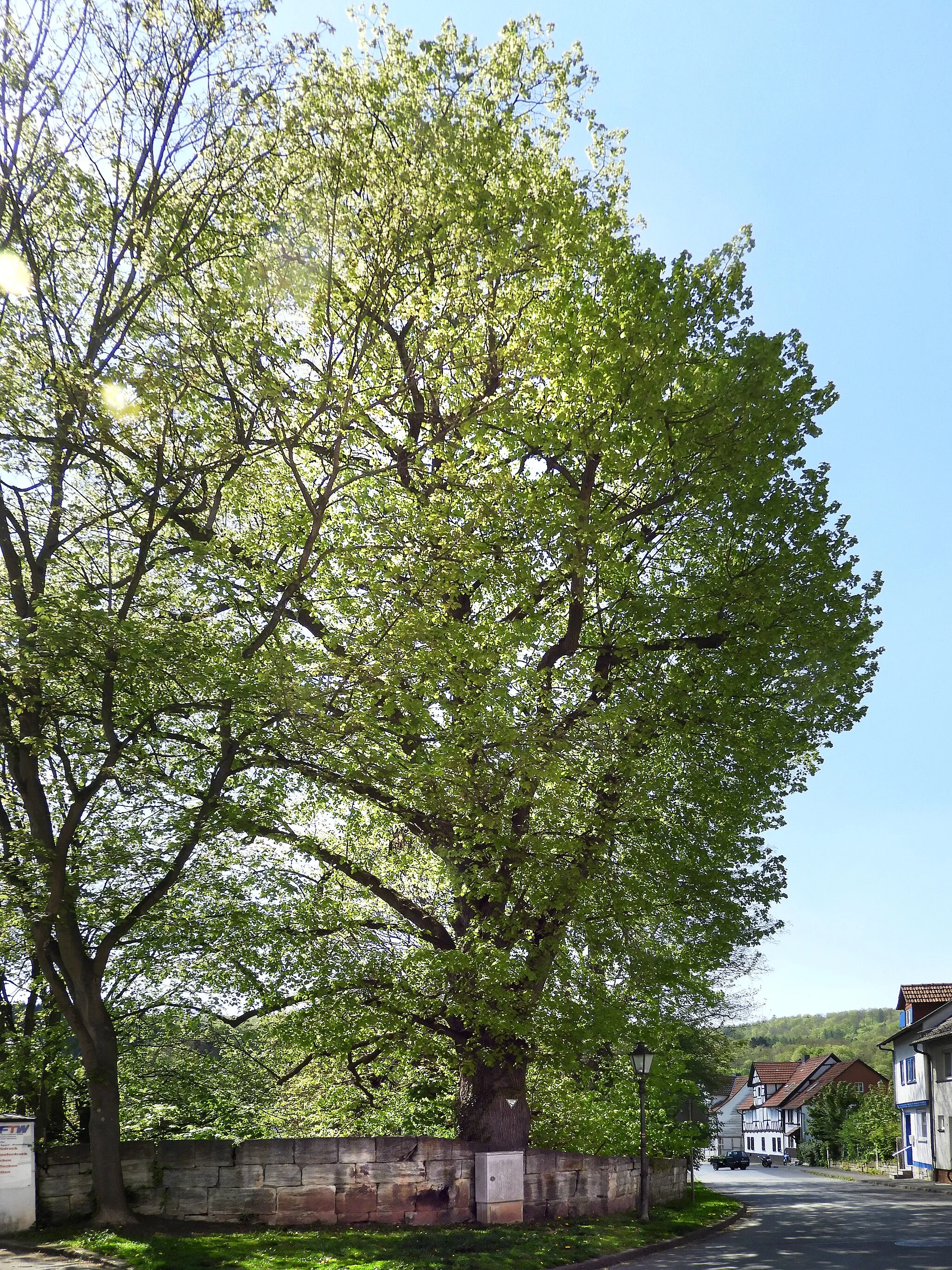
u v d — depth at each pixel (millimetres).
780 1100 97062
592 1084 23984
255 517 18828
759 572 18406
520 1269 13297
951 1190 36500
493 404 17969
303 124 16406
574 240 17703
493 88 18266
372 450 19188
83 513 17250
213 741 17219
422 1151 17109
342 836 19719
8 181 14898
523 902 18047
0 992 18391
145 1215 15359
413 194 16875
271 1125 21156
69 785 15133
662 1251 17047
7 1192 13945
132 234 15398
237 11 15703
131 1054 19688
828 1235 19297
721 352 18266
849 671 18438
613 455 17453
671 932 19625
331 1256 12977
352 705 16438
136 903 16297
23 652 13703
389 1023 17625
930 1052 45406
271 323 16688
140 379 14844
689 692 18172
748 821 19109
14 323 15266
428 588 16594
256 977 17078
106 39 15453
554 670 19203
